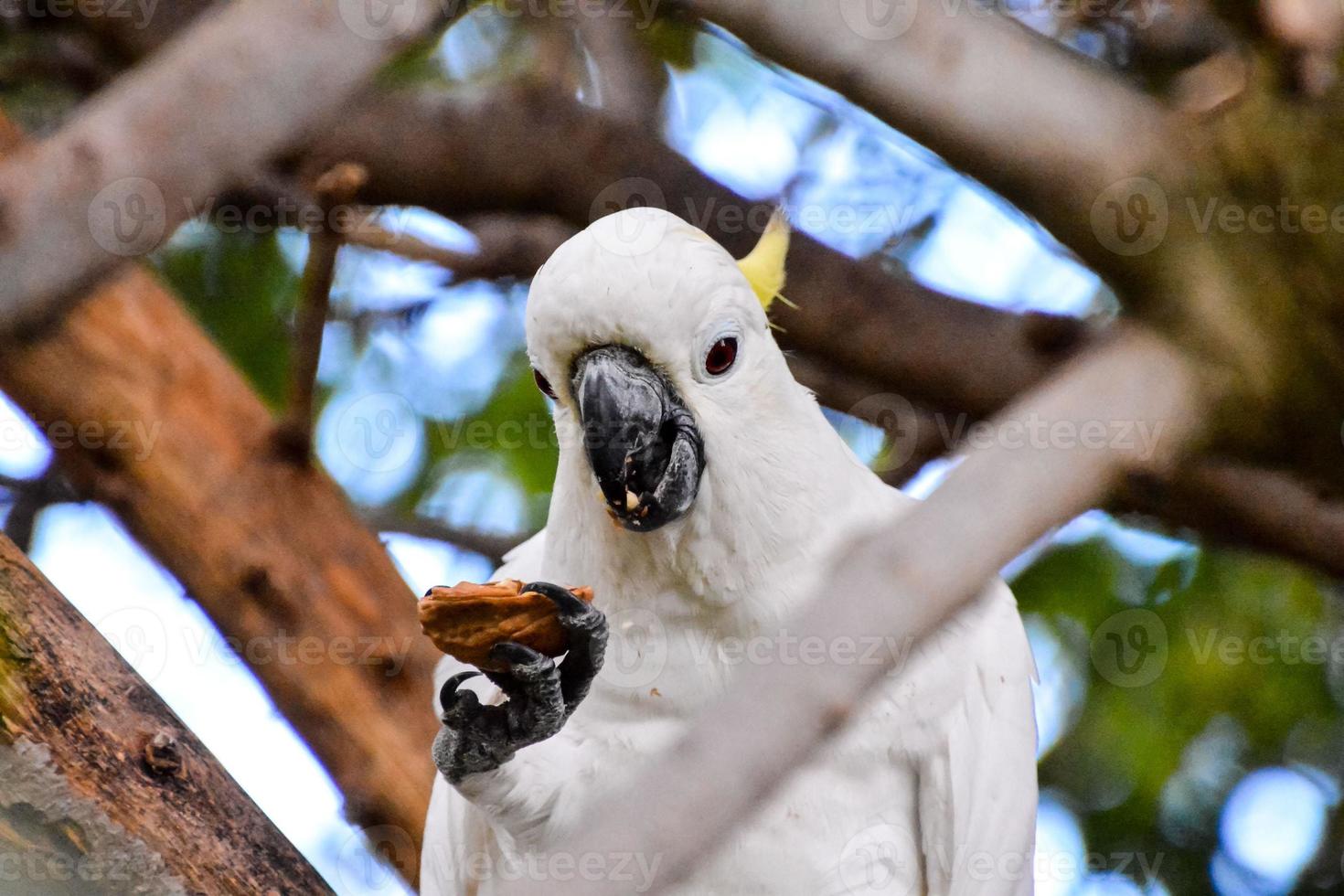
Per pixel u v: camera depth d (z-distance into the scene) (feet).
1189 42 22.94
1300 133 16.80
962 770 29.63
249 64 13.82
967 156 14.85
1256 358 16.15
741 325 27.94
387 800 36.68
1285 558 30.63
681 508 27.50
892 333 40.27
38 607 22.45
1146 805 39.06
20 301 14.71
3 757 21.63
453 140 40.86
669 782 12.96
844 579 13.17
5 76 41.63
